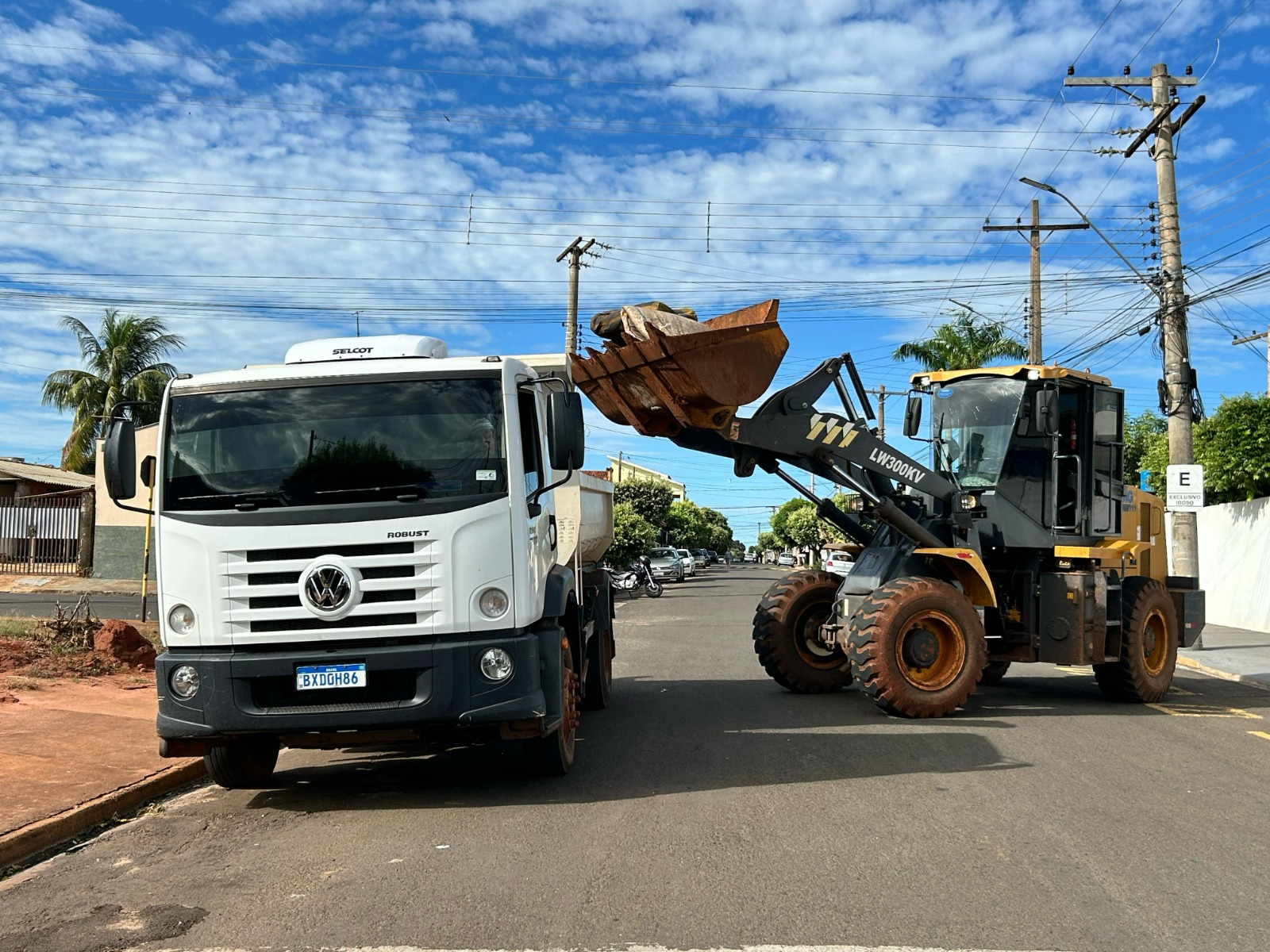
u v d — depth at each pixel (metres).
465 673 6.03
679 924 4.32
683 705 10.58
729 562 144.62
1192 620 12.29
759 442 9.81
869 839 5.60
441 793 6.82
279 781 7.41
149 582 28.48
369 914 4.48
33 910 4.64
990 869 5.07
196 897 4.77
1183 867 5.14
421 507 6.13
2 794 6.29
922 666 9.71
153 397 35.59
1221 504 22.14
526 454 6.89
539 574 6.71
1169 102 17.56
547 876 4.97
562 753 7.02
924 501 11.01
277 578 6.12
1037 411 10.48
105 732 8.14
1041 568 10.84
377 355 6.86
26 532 29.30
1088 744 8.46
